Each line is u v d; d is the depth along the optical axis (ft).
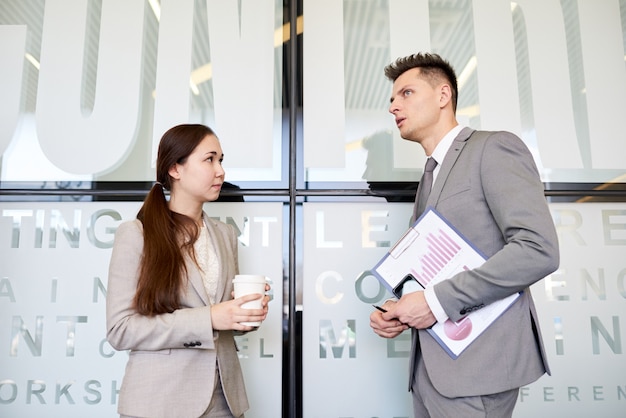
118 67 7.26
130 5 7.39
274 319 6.85
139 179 7.06
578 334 6.93
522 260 4.04
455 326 4.39
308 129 7.26
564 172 7.29
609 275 7.06
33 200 6.93
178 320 4.42
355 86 7.39
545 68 7.52
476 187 4.57
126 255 4.67
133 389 4.39
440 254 4.60
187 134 5.17
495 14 7.61
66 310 6.73
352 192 7.11
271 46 7.43
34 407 6.56
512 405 4.47
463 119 7.39
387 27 7.59
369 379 6.80
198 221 5.35
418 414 4.95
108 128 7.13
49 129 7.07
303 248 7.01
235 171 7.14
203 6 7.50
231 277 5.32
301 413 6.68
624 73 7.57
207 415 4.63
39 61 7.23
